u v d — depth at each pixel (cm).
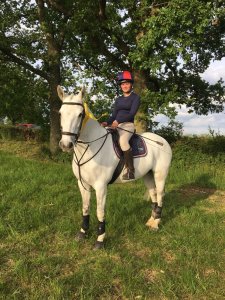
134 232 610
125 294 425
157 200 648
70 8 1218
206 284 451
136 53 999
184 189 988
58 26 1270
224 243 584
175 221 678
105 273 463
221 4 962
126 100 580
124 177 570
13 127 1906
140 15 1088
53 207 702
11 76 1479
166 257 534
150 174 656
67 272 473
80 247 543
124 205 729
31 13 1506
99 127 532
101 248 537
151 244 567
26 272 454
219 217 720
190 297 430
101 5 1155
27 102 1675
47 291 422
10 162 1149
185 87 1480
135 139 605
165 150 651
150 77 1315
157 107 1078
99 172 527
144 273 480
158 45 1026
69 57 1534
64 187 855
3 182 859
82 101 478
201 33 944
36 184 847
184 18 885
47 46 1438
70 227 602
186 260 515
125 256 519
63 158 1361
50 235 576
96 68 1502
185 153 1317
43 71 1472
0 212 651
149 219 655
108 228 607
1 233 563
